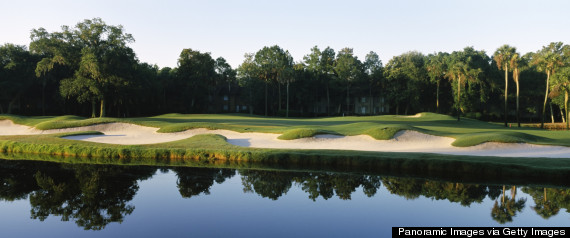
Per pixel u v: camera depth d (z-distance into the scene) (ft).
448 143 82.74
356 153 68.03
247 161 69.05
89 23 164.45
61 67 202.69
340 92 285.43
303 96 270.67
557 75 171.83
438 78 239.91
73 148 77.97
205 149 73.97
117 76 162.09
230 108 293.43
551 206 37.99
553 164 55.26
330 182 50.01
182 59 236.43
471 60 241.96
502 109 274.16
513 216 34.37
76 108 222.28
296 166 63.82
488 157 61.98
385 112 290.56
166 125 109.40
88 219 32.60
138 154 74.13
